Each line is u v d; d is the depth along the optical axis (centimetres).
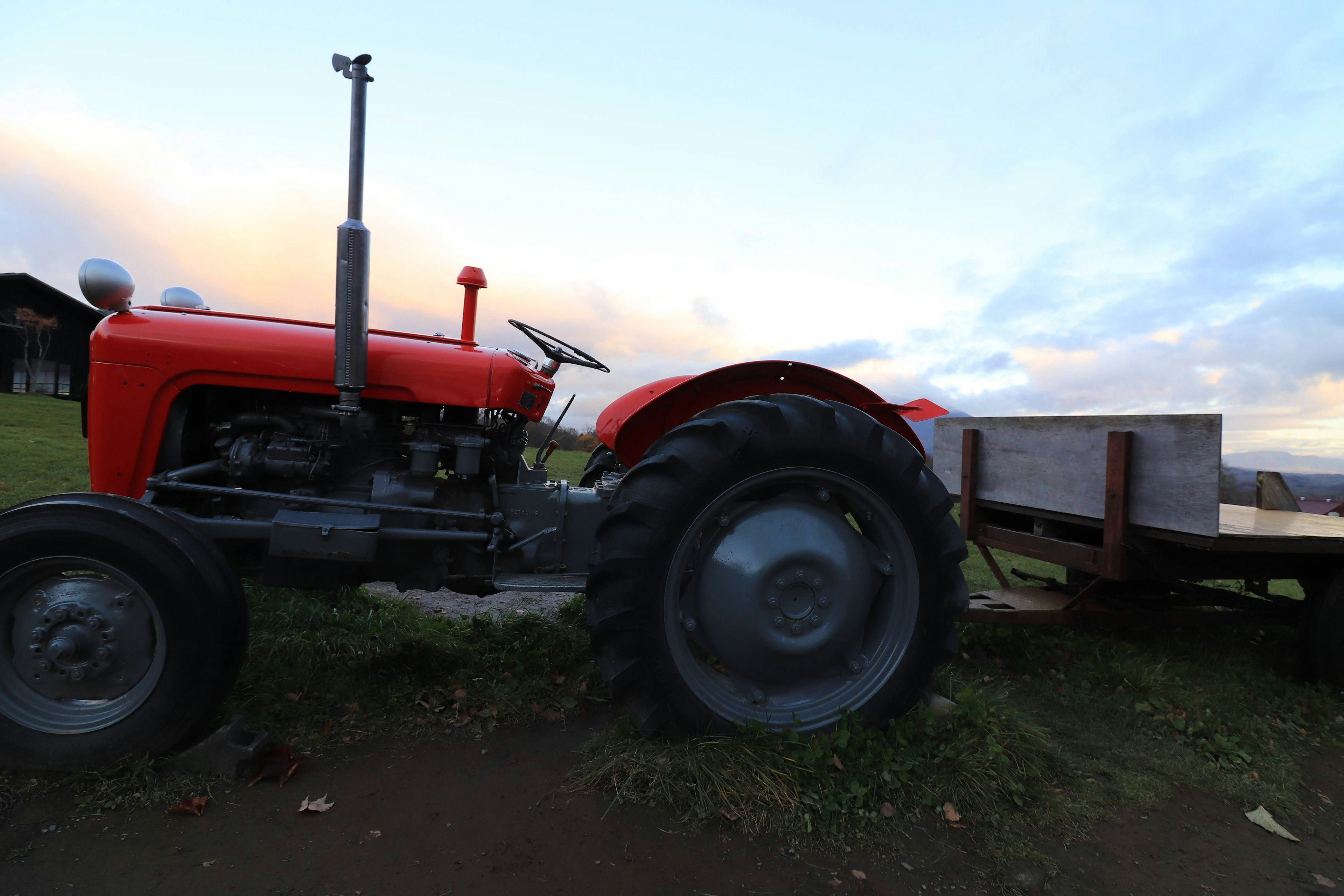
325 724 237
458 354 258
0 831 173
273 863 166
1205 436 264
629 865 172
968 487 396
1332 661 313
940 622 243
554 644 309
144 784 194
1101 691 301
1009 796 210
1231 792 227
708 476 220
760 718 230
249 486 255
